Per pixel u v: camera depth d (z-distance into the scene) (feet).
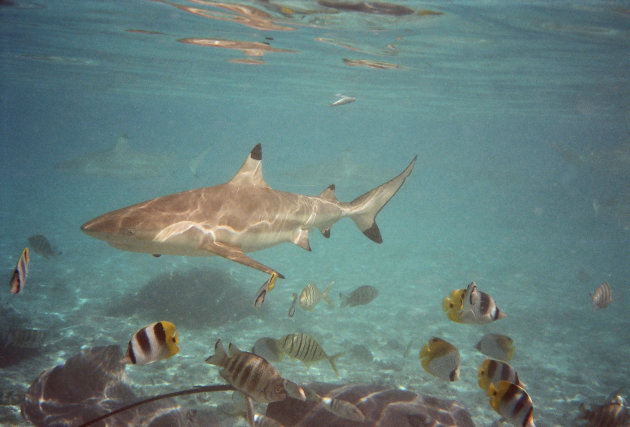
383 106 153.69
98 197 160.15
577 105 117.19
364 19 47.39
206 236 16.84
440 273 74.90
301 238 22.25
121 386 18.71
